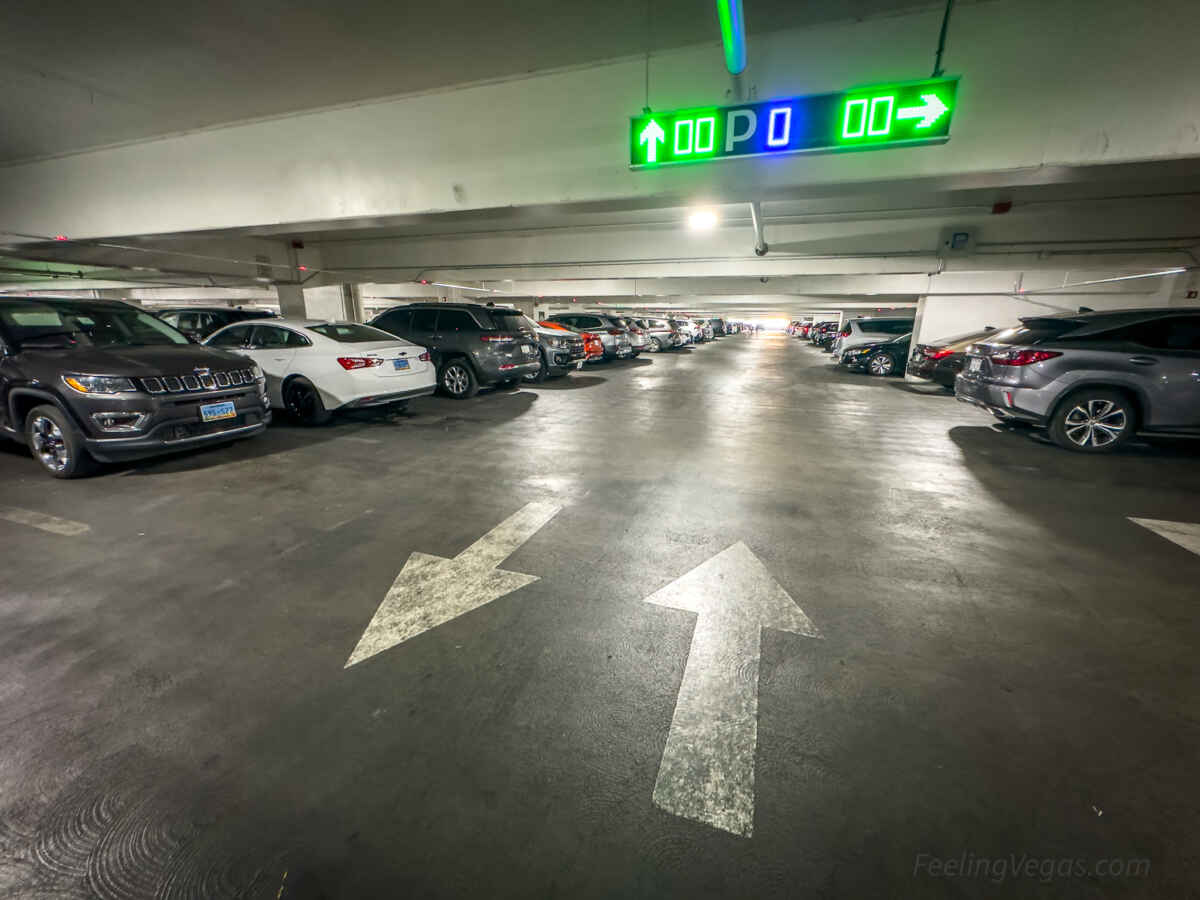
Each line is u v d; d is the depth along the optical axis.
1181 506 3.96
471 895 1.30
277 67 4.85
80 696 1.95
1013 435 6.35
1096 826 1.46
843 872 1.35
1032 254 8.75
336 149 5.93
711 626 2.42
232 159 6.38
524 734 1.80
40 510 3.71
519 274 13.26
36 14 4.00
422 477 4.55
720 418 7.31
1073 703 1.93
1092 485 4.46
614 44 4.45
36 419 4.29
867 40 4.03
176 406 4.29
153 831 1.45
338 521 3.59
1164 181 6.45
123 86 5.20
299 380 6.20
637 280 17.52
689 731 1.81
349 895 1.30
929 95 3.75
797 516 3.75
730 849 1.41
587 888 1.31
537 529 3.48
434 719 1.86
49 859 1.38
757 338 40.16
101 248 9.28
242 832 1.45
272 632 2.36
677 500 4.05
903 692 1.99
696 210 8.77
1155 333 5.14
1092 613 2.53
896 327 13.65
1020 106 3.86
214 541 3.26
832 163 4.39
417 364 6.68
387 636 2.33
